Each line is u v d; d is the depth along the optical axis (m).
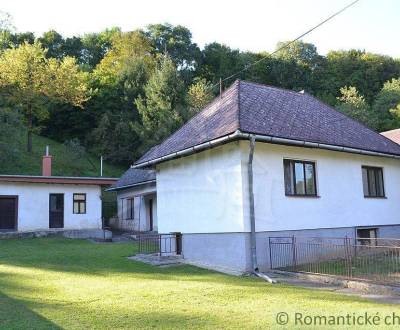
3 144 38.28
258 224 12.90
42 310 7.87
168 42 64.69
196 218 14.56
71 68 46.03
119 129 49.06
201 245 14.27
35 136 52.91
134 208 31.09
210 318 7.15
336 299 8.55
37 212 26.44
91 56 71.62
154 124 44.69
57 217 27.17
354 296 8.91
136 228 30.41
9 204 25.83
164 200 16.39
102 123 50.22
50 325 6.89
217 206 13.66
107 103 54.00
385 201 17.42
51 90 44.50
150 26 68.44
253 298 8.70
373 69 63.38
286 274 11.89
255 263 12.42
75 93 46.06
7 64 43.16
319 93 59.66
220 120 14.28
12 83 43.19
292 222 13.77
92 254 16.67
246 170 12.88
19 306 8.21
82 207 28.00
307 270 12.12
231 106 14.78
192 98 45.91
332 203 15.17
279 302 8.27
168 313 7.55
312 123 15.95
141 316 7.38
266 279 11.27
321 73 63.72
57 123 54.75
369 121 49.78
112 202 37.06
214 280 11.23
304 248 13.91
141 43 64.25
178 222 15.49
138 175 30.58
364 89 61.88
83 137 54.81
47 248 19.16
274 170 13.56
